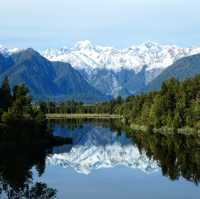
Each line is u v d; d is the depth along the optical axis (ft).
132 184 299.99
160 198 256.52
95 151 504.02
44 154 444.55
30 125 514.68
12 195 256.11
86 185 294.05
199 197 258.57
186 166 372.17
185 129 648.38
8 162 373.81
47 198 252.62
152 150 485.15
